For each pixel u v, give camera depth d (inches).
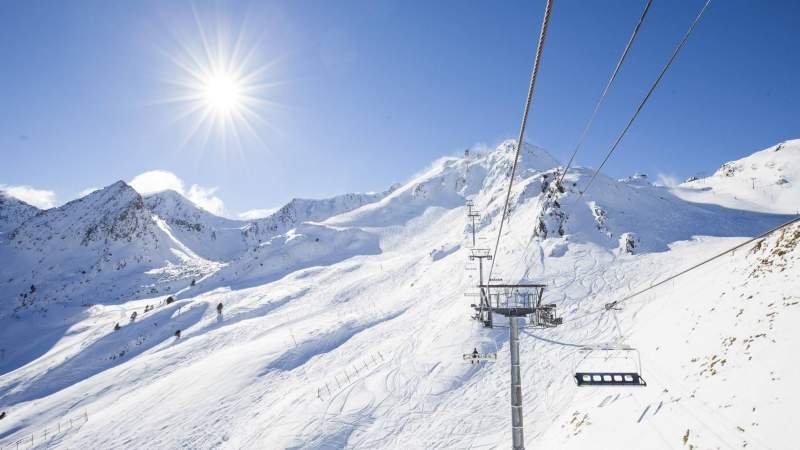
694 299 1502.2
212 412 1865.2
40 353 4717.0
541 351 1793.8
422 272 4018.2
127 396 2383.1
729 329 1094.4
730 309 1195.9
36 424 2257.6
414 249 6697.8
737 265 1496.1
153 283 7829.7
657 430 877.2
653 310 1792.6
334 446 1398.9
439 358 1862.7
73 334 5088.6
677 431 832.9
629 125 338.0
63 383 3253.0
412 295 3221.0
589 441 990.4
